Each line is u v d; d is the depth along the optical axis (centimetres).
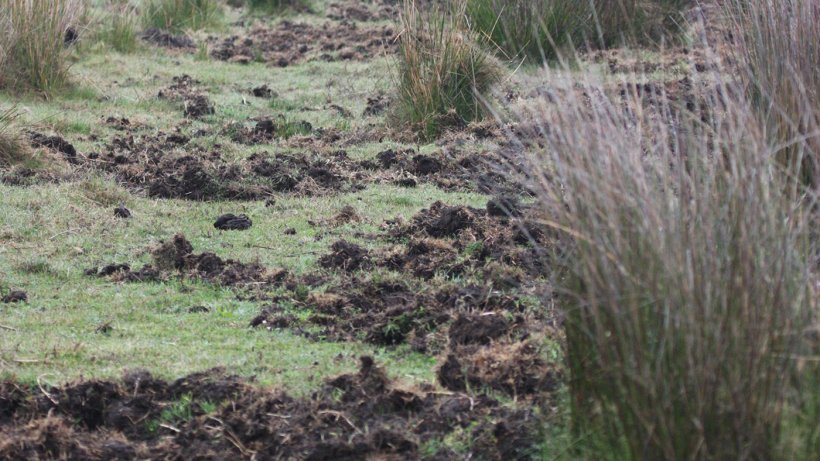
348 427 1210
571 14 2973
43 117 2592
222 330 1506
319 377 1340
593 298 991
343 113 2820
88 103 2812
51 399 1272
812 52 1602
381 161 2380
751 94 1589
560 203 1082
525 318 1459
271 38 3778
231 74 3275
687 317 942
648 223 973
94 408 1267
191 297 1628
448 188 2225
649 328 964
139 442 1217
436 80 2636
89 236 1869
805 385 981
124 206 2036
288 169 2275
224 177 2184
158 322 1538
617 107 1145
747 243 962
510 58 2877
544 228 1289
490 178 2231
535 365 1296
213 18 3981
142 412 1261
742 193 991
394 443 1166
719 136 1080
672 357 948
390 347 1454
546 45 2931
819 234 1102
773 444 949
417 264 1725
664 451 951
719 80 1341
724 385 939
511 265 1708
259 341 1468
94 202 2038
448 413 1225
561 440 1109
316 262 1767
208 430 1212
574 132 1052
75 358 1393
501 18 2947
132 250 1825
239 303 1606
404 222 1952
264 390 1281
